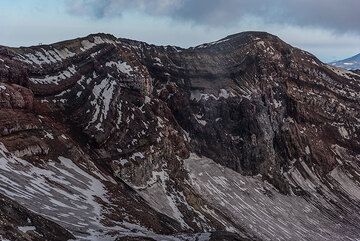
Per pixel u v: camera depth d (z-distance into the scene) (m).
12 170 70.81
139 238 65.06
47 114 98.81
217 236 77.44
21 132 83.62
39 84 102.62
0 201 50.94
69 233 56.69
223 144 155.75
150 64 161.50
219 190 134.12
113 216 75.94
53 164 84.12
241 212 126.50
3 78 92.31
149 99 137.38
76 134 101.69
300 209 149.62
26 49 109.50
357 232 145.00
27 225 50.19
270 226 126.62
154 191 106.44
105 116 110.44
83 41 129.12
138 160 107.62
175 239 71.44
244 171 154.50
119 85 124.12
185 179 125.25
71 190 78.06
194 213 106.94
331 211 156.00
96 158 100.69
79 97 110.25
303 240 126.25
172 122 144.50
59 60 115.06
